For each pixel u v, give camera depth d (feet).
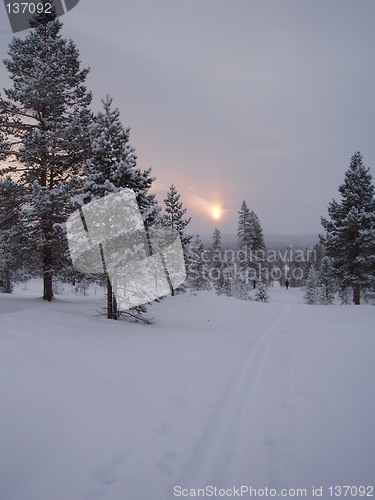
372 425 15.51
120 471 11.34
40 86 47.70
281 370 23.89
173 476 11.34
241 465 12.18
